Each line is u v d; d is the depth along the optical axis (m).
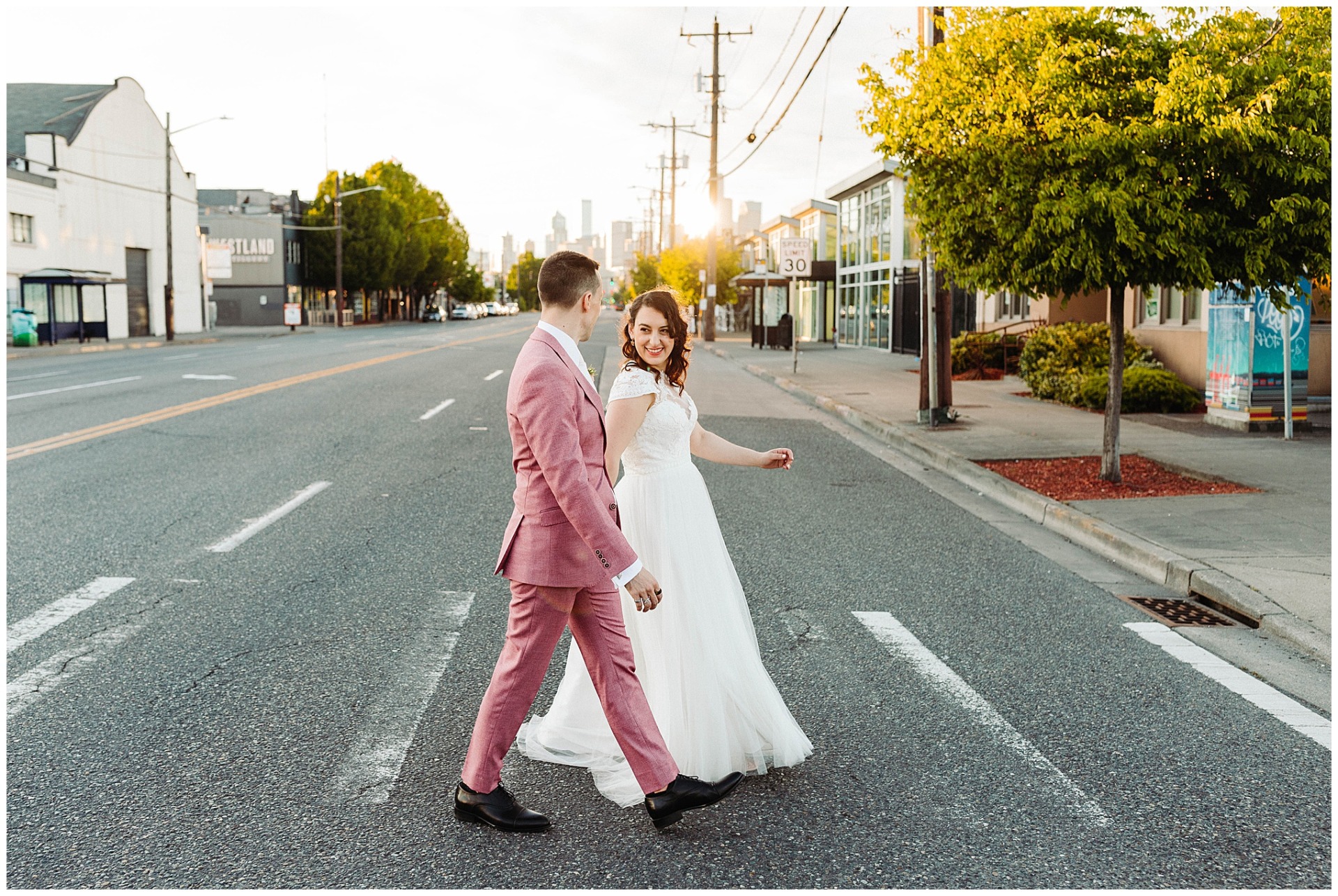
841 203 38.81
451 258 89.88
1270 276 8.16
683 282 54.16
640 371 3.60
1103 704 4.38
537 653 3.21
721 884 2.92
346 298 75.44
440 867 2.99
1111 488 9.05
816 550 7.21
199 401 15.09
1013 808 3.41
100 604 5.57
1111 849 3.15
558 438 2.97
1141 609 5.90
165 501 8.27
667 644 3.55
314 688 4.40
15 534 7.12
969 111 8.54
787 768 3.72
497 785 3.26
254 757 3.72
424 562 6.54
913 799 3.47
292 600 5.70
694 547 3.62
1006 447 11.62
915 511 8.71
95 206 40.75
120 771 3.58
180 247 49.06
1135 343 17.06
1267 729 4.13
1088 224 7.93
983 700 4.41
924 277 13.51
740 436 13.34
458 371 21.81
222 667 4.64
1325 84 7.66
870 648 5.09
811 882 2.93
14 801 3.35
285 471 9.72
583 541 3.15
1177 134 7.75
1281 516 7.83
